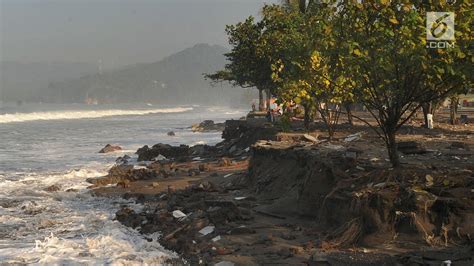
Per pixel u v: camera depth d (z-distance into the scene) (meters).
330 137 21.70
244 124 38.81
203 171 27.03
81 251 12.40
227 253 11.16
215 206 15.63
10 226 15.79
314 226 12.73
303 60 13.52
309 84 13.78
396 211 10.73
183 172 27.34
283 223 13.59
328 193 13.15
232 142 36.75
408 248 10.06
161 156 35.81
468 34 10.84
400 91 12.09
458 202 10.39
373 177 12.08
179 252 12.06
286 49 23.77
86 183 24.97
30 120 102.62
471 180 11.14
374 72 11.89
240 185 19.97
